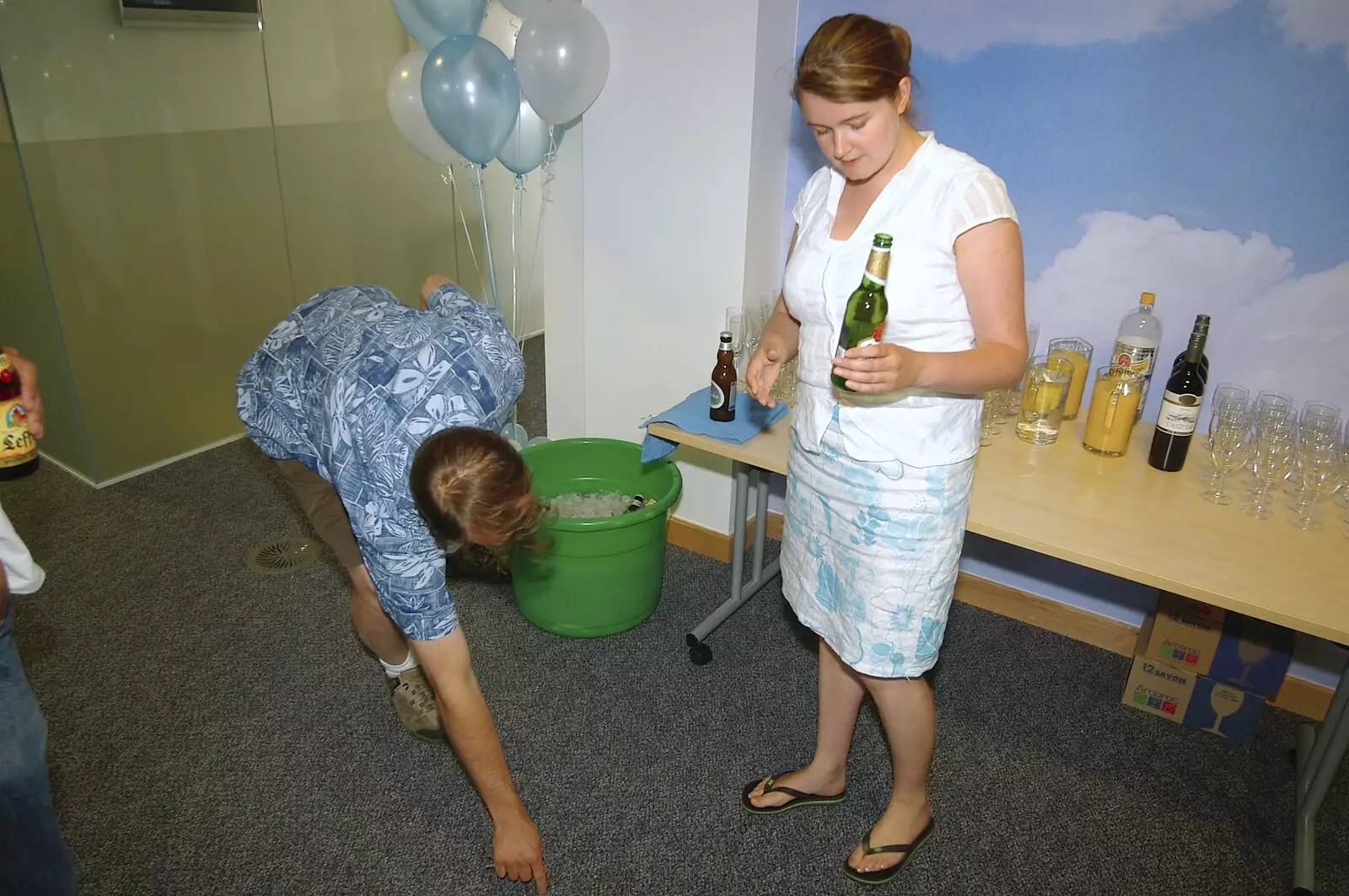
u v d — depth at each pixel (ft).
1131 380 6.11
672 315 8.40
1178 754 6.72
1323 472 5.65
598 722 6.94
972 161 4.25
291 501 10.23
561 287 9.02
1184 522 5.39
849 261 4.44
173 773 6.41
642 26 7.46
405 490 4.18
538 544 4.53
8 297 10.07
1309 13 5.78
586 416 9.42
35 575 4.01
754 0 6.88
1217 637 6.68
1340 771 6.55
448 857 5.81
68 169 9.31
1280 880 5.69
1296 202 6.18
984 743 6.80
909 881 5.66
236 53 10.46
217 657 7.62
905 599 4.82
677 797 6.28
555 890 5.58
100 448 10.41
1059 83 6.72
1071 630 8.05
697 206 7.82
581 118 8.13
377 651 6.66
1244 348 6.66
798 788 6.12
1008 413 7.04
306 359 4.92
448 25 7.55
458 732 4.69
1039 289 7.32
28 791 3.91
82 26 9.07
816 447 4.86
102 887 5.52
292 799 6.22
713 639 7.94
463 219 13.16
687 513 9.38
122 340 10.29
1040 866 5.77
